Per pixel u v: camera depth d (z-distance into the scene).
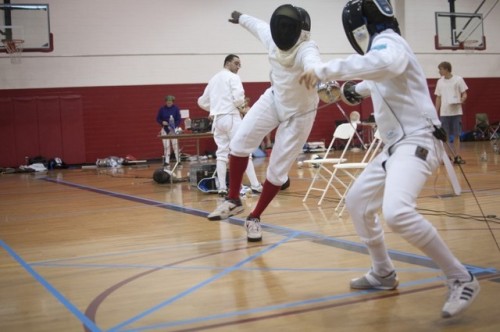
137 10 17.11
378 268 3.16
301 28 4.12
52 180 12.34
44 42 16.33
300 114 4.47
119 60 17.05
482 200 6.48
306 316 2.81
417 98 2.76
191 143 17.83
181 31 17.53
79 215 6.78
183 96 17.64
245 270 3.78
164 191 9.12
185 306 3.04
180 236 5.12
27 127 16.33
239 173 4.84
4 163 16.16
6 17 15.93
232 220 5.91
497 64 20.73
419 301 2.97
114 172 14.02
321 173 10.93
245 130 4.66
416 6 19.61
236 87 7.95
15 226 6.11
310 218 5.83
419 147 2.71
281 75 4.34
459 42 20.06
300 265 3.85
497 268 3.56
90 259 4.32
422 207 6.17
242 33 18.14
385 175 2.87
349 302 3.00
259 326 2.68
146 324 2.77
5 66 16.08
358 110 18.88
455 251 4.06
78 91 16.73
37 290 3.48
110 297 3.27
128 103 17.19
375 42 2.75
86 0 16.66
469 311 2.79
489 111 20.73
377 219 3.07
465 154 13.82
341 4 19.02
